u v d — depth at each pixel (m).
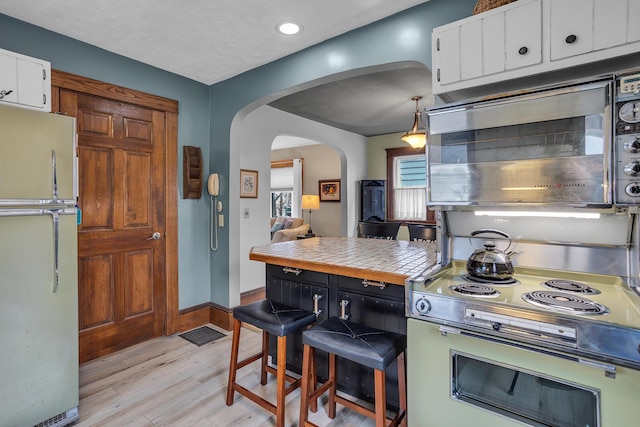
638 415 1.03
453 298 1.36
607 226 1.54
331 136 5.51
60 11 2.09
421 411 1.45
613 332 1.06
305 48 2.59
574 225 1.61
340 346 1.53
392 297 1.87
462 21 1.58
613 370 1.06
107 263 2.70
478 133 1.54
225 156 3.26
